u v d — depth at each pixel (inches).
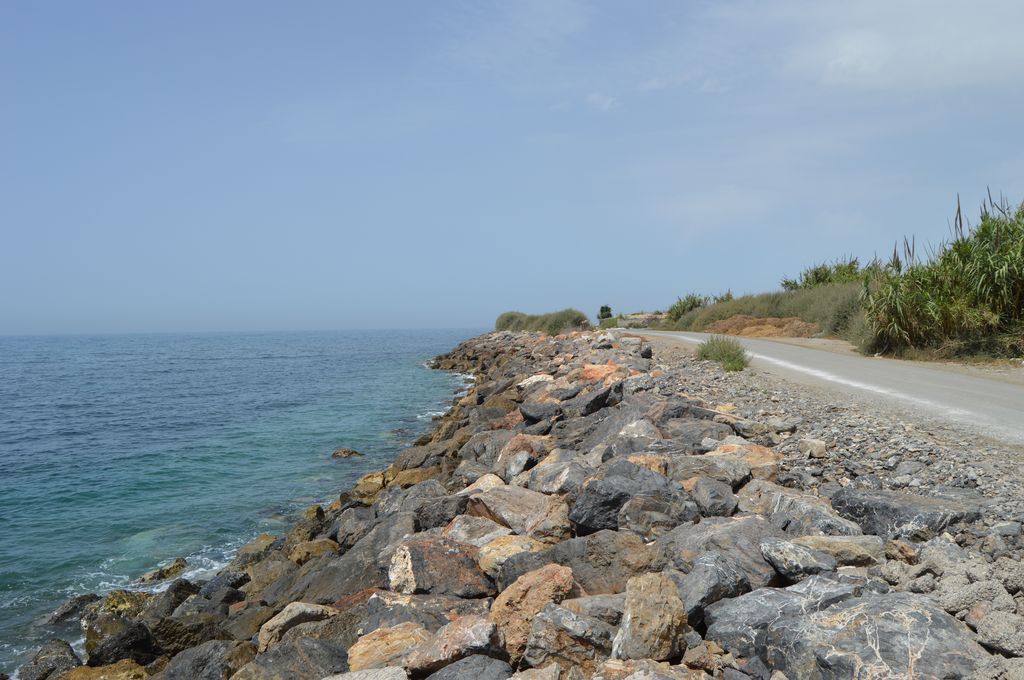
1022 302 700.7
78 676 300.5
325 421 1082.1
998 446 335.9
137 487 695.7
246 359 3181.6
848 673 156.2
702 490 293.4
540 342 1710.1
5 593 435.2
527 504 333.1
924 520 234.8
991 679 146.1
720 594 205.8
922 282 761.0
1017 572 186.2
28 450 920.3
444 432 767.1
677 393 572.4
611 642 192.5
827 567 209.6
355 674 198.1
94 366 2822.3
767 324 1334.9
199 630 325.1
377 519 442.0
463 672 185.3
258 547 483.8
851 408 453.1
